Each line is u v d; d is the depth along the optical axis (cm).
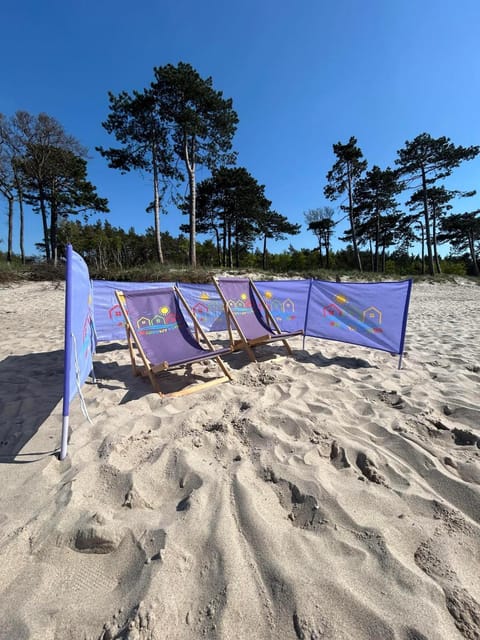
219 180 2217
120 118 1594
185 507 145
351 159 2233
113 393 295
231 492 155
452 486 158
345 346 466
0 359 404
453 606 101
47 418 244
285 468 171
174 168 1831
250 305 461
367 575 113
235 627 96
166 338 354
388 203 2461
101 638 94
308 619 98
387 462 177
